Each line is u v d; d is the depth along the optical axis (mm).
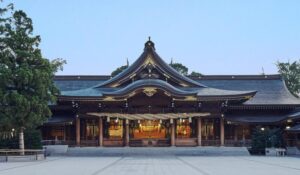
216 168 40406
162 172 35969
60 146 70312
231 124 79688
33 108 54438
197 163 47938
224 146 74062
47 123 75812
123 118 74750
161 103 74875
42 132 79312
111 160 54438
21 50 55625
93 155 68500
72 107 77250
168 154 69562
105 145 75000
